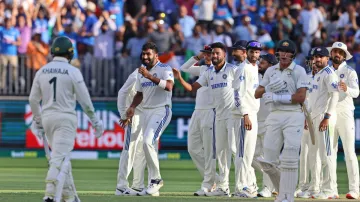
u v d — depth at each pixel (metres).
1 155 65.94
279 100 31.34
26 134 65.94
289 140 31.28
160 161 65.06
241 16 70.00
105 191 41.81
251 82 37.25
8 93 65.44
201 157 40.78
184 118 66.00
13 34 65.44
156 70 38.25
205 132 39.62
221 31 67.38
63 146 29.31
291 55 31.55
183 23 71.88
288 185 31.31
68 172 29.98
